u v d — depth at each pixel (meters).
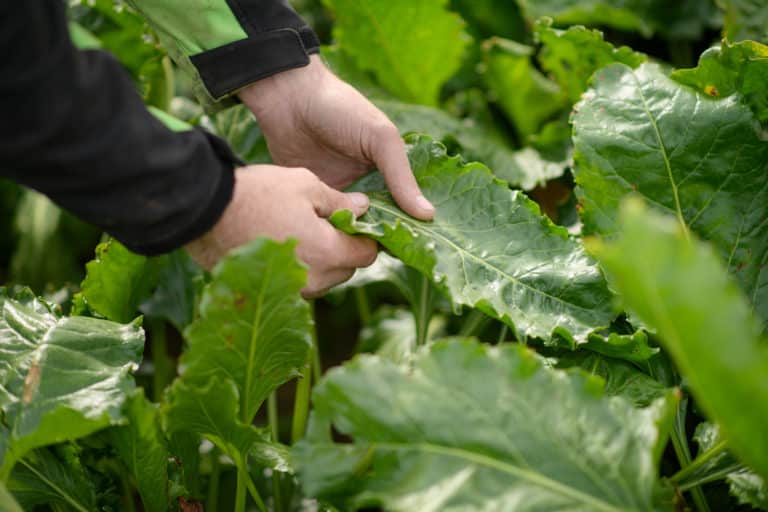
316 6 2.15
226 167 0.89
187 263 1.42
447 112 1.68
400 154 1.07
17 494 0.98
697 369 0.64
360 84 1.55
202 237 0.90
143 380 1.66
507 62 1.61
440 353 0.80
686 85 1.16
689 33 1.67
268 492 1.43
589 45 1.32
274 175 0.92
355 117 1.08
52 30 0.75
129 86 0.83
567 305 0.99
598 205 1.08
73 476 1.02
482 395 0.79
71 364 0.96
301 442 0.79
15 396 0.91
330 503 0.88
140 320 1.03
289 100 1.13
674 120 1.09
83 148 0.78
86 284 1.15
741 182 1.07
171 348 1.94
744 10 1.41
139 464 0.97
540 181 1.42
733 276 1.05
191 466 1.08
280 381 0.98
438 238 1.02
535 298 0.99
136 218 0.83
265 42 1.09
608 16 1.65
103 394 0.92
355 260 0.99
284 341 0.91
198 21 1.08
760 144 1.07
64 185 0.81
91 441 1.01
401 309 1.67
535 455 0.76
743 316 0.59
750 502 0.88
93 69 0.79
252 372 0.92
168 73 1.54
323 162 1.18
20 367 0.94
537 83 1.63
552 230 1.04
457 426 0.77
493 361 0.80
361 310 1.76
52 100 0.75
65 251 1.91
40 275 1.86
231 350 0.86
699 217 1.07
